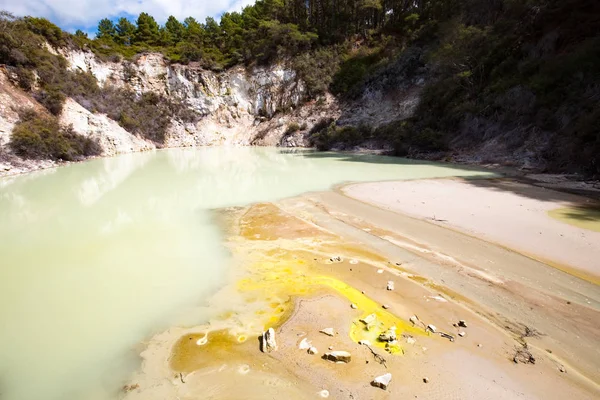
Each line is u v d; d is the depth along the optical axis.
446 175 20.16
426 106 35.34
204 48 57.69
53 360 5.04
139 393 4.28
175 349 5.09
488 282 7.04
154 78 50.16
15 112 26.41
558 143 20.97
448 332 5.34
